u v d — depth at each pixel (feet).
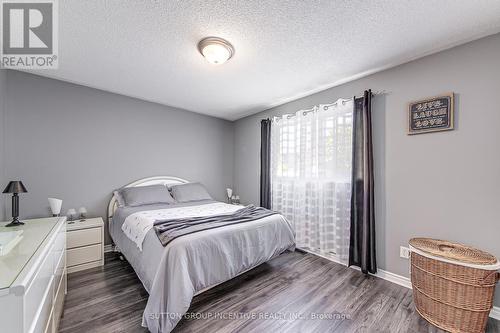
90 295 6.31
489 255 5.17
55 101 8.68
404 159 7.12
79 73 8.16
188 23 5.35
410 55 6.73
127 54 6.81
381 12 4.91
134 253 6.83
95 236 8.26
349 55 6.75
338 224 8.77
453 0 4.53
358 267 8.25
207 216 7.61
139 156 11.01
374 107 7.87
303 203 10.21
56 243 4.97
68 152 8.97
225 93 10.16
